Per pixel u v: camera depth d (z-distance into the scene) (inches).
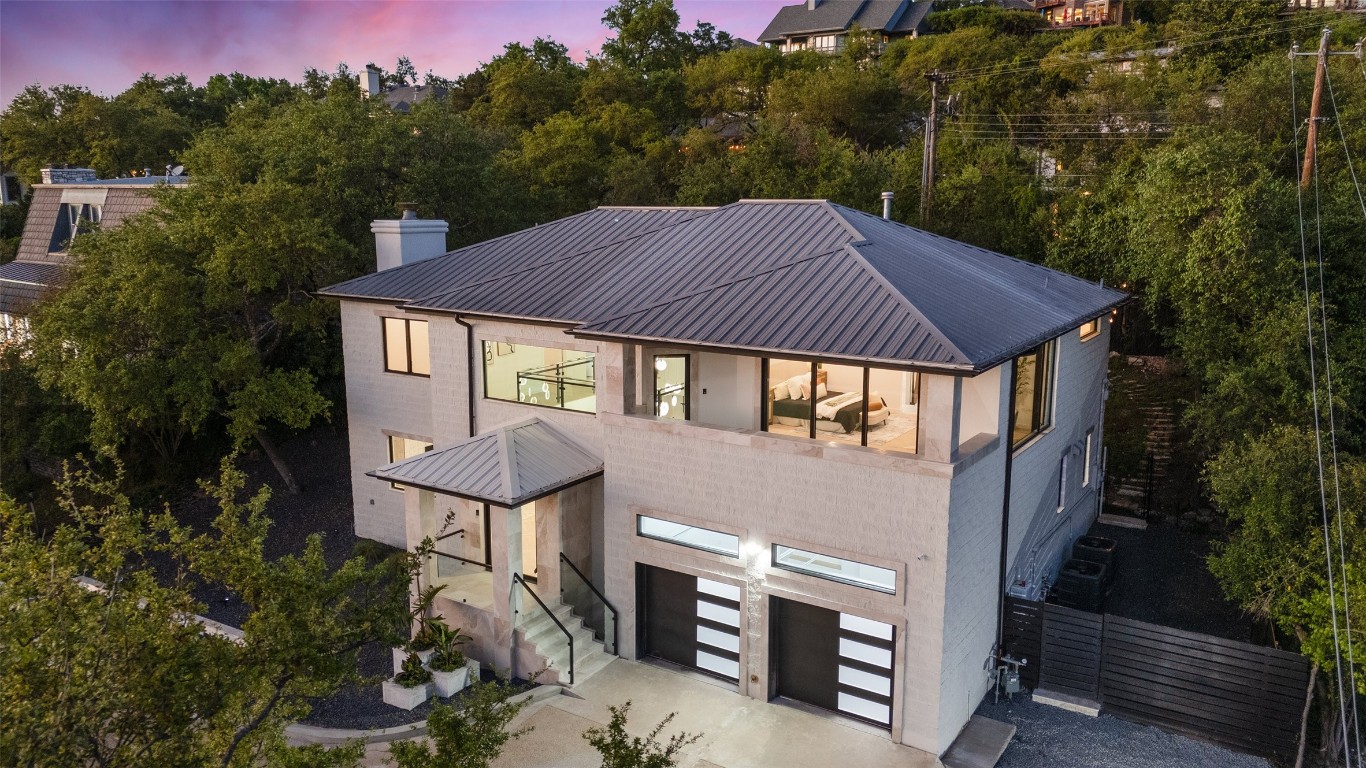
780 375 752.3
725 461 636.1
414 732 599.8
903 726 589.0
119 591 377.4
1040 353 774.5
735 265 727.7
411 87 3713.1
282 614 375.2
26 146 2235.5
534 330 746.8
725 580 649.0
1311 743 584.4
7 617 327.6
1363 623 483.2
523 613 689.0
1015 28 2940.5
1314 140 1043.3
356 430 960.9
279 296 1088.8
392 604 421.7
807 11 3575.3
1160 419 1178.6
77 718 301.7
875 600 587.2
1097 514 1023.0
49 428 1099.3
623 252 812.6
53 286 1213.7
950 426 547.2
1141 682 628.7
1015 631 675.4
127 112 2268.7
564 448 727.1
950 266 754.2
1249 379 869.8
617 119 2133.4
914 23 3299.7
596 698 647.1
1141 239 1041.5
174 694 332.5
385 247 967.6
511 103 2383.1
